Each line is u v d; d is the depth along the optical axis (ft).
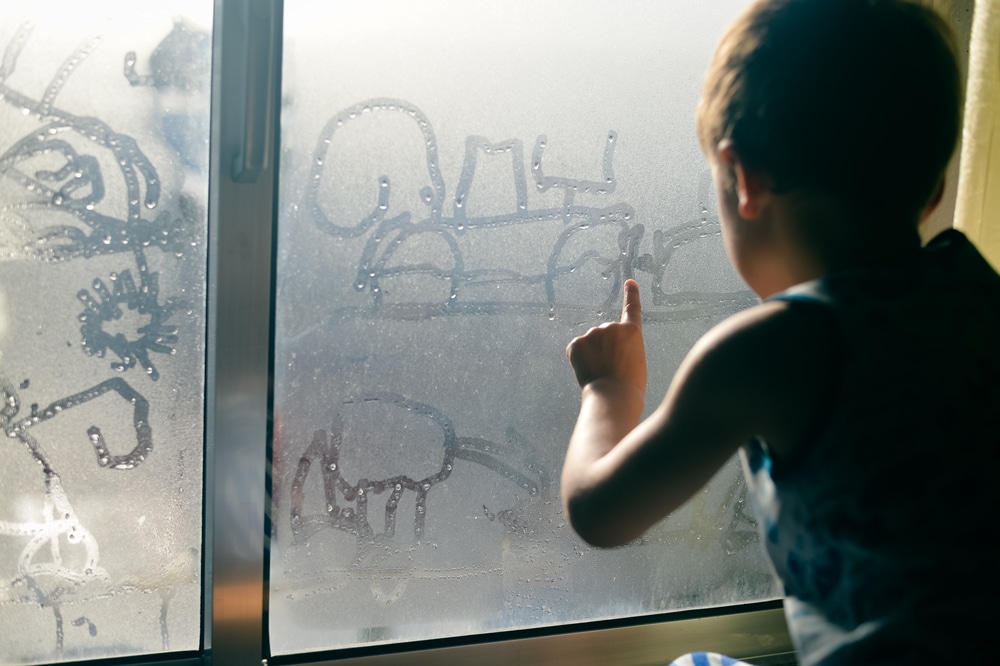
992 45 2.89
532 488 3.33
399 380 3.12
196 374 2.95
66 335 2.82
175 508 2.99
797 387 1.71
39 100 2.70
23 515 2.86
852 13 1.77
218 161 2.77
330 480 3.08
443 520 3.24
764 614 3.60
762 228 1.91
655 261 3.38
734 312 3.52
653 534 3.48
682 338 3.46
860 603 1.68
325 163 2.94
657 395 3.44
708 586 3.58
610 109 3.25
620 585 3.47
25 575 2.88
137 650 3.02
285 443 3.01
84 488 2.90
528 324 3.26
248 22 2.64
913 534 1.64
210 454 2.92
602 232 3.30
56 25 2.69
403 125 3.01
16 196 2.72
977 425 1.67
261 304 2.88
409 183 3.04
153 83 2.78
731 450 1.81
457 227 3.12
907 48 1.76
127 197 2.81
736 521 3.58
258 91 2.68
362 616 3.18
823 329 1.71
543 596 3.38
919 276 1.77
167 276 2.88
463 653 3.24
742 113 1.82
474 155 3.10
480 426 3.24
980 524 1.65
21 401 2.81
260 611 3.01
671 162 3.35
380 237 3.03
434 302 3.13
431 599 3.26
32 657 2.92
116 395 2.89
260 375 2.91
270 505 2.98
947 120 1.82
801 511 1.76
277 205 2.88
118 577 2.97
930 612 1.62
